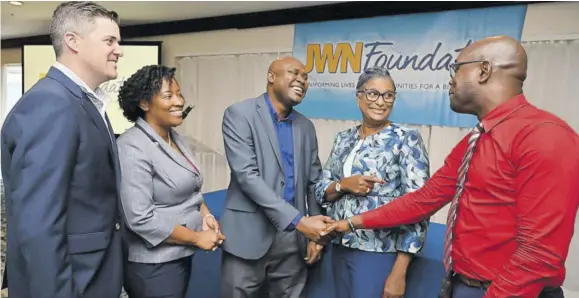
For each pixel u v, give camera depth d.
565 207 0.87
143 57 4.75
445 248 1.15
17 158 1.02
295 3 3.55
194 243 1.48
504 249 0.99
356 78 3.52
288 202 1.65
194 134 4.75
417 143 1.43
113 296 1.28
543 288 0.96
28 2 3.53
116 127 4.76
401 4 3.21
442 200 1.29
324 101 3.72
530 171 0.90
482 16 2.90
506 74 0.99
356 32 3.47
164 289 1.47
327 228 1.45
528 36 2.77
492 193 0.99
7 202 1.12
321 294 1.76
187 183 1.47
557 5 2.65
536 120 0.93
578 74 2.64
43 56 5.30
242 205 1.65
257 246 1.64
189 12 4.07
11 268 1.14
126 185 1.37
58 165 1.02
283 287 1.78
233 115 1.60
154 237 1.41
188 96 4.75
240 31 4.22
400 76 3.29
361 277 1.49
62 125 1.04
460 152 1.24
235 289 1.69
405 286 1.50
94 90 1.21
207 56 4.53
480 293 1.04
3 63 6.33
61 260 1.04
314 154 1.76
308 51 3.77
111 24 1.16
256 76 4.18
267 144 1.59
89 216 1.16
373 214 1.40
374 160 1.45
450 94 1.10
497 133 0.98
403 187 1.42
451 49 3.04
